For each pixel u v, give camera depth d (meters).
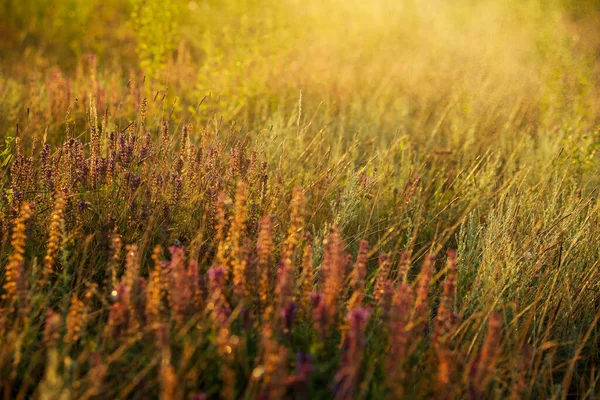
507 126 6.23
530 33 10.43
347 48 10.04
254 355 2.50
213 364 2.42
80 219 3.35
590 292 3.46
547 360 2.85
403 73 8.36
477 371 2.35
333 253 2.66
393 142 5.04
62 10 10.88
